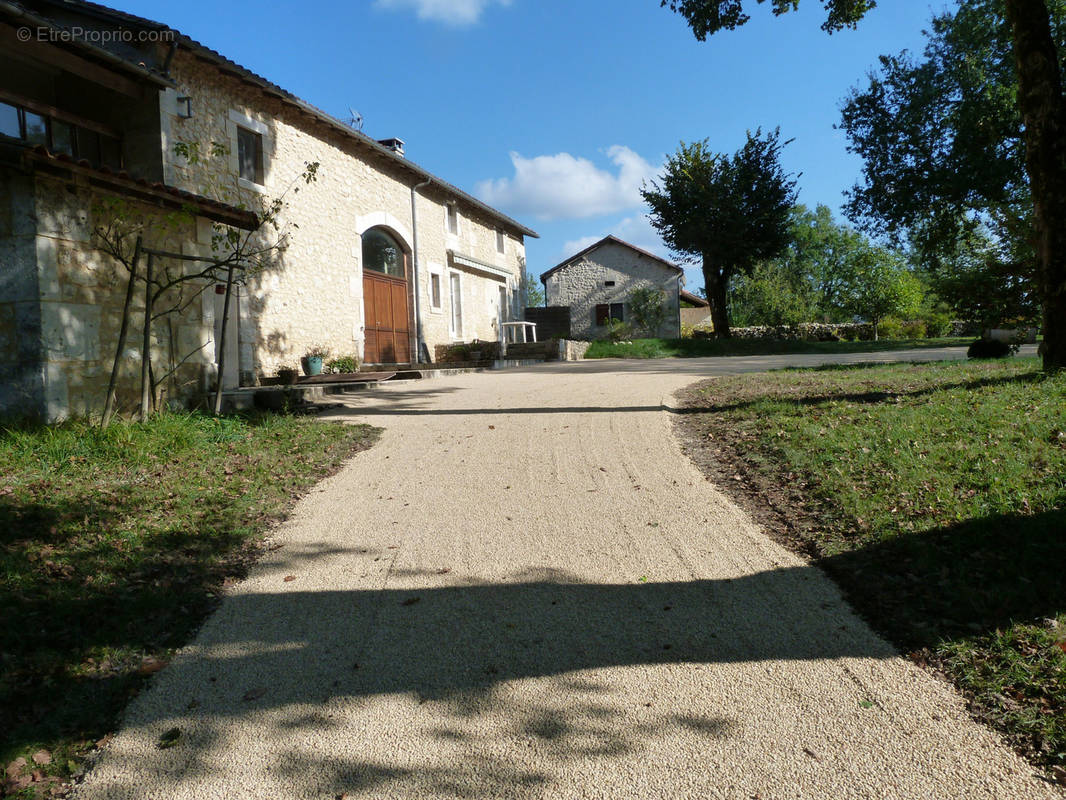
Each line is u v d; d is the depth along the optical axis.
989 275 12.14
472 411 8.59
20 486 4.78
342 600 3.61
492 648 3.11
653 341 25.38
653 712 2.62
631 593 3.59
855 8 10.69
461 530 4.52
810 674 2.83
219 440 6.70
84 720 2.68
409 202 18.05
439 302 19.69
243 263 11.23
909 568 3.62
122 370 7.16
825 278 54.09
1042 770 2.25
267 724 2.63
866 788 2.20
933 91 22.78
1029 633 2.90
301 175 9.88
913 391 7.79
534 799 2.21
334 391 10.95
